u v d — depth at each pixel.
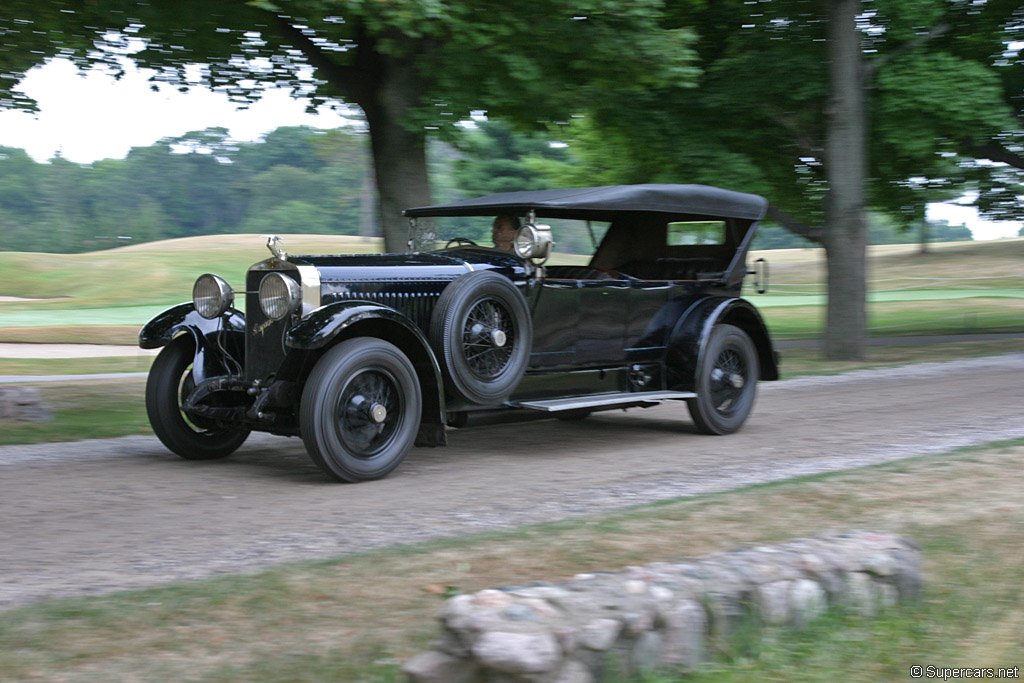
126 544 4.44
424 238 7.71
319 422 5.67
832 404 9.96
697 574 3.25
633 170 16.86
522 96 10.96
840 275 15.28
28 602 3.57
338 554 4.25
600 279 7.34
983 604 3.63
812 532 4.43
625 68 11.10
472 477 6.15
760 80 15.27
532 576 3.77
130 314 30.14
